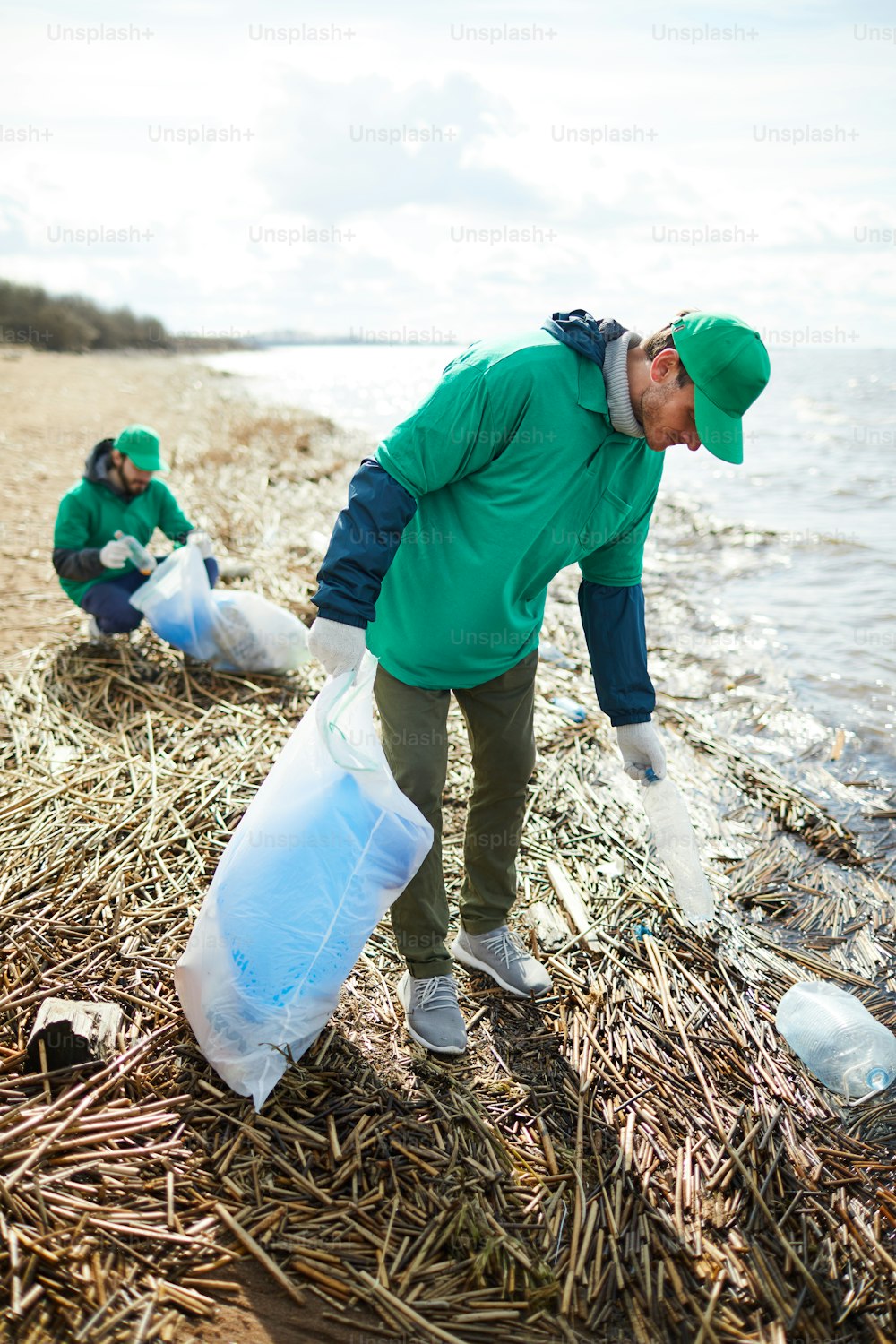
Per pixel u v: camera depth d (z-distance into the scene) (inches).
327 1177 86.7
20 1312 70.9
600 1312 78.0
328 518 329.7
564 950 120.8
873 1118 98.6
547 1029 108.2
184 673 189.3
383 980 112.5
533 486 85.7
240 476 403.5
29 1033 97.0
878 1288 81.3
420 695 96.8
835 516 356.2
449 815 146.2
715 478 448.8
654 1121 96.3
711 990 116.2
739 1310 79.0
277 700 183.8
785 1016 110.9
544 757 167.8
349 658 86.0
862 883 139.0
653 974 118.0
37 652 194.5
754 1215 86.9
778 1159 92.9
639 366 84.4
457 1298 77.5
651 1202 87.5
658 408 83.0
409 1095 96.8
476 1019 108.5
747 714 189.9
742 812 156.6
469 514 88.0
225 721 171.9
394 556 90.7
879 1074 102.3
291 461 449.7
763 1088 101.7
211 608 186.4
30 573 252.4
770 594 259.8
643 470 92.0
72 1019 93.2
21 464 389.7
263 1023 91.5
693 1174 90.9
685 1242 84.0
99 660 192.2
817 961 123.0
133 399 690.8
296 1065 98.0
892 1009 114.7
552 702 189.6
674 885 122.3
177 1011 101.8
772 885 138.2
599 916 127.8
